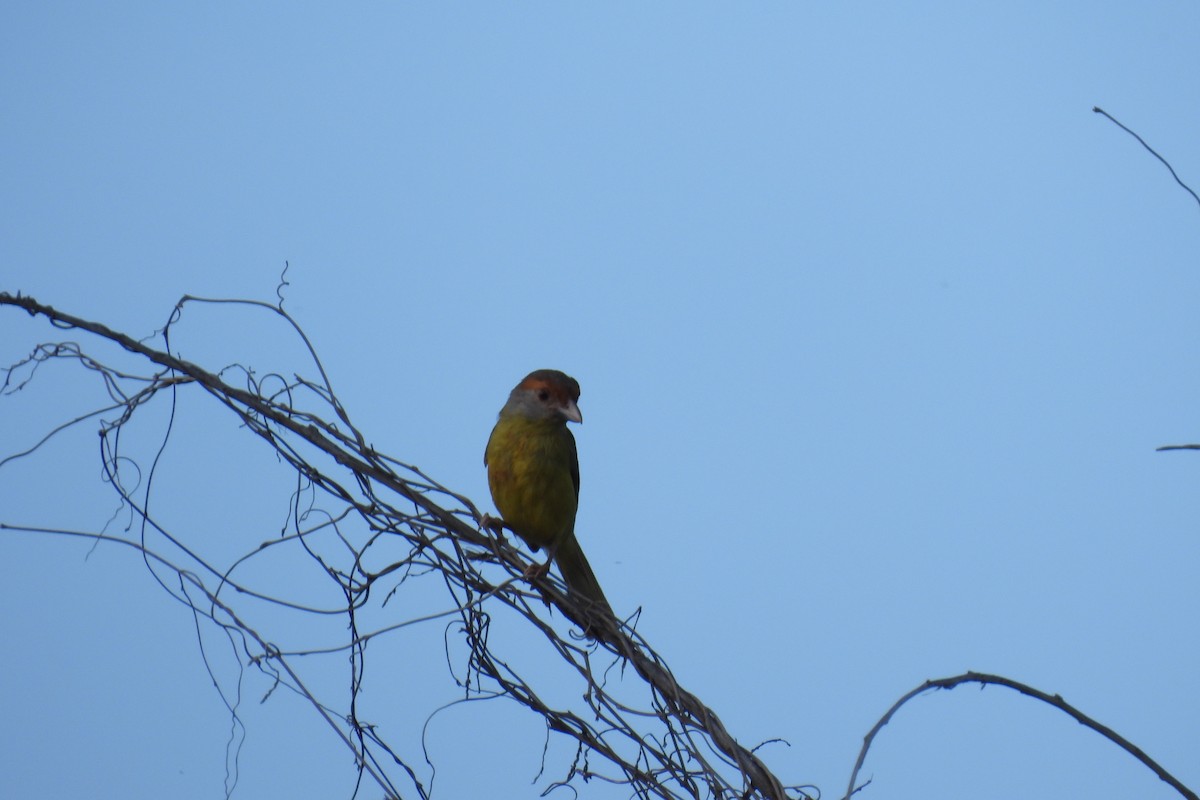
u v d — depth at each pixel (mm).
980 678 6539
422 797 7914
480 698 8172
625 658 8555
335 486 8555
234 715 7941
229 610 8164
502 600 8352
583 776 7891
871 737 6148
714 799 7645
